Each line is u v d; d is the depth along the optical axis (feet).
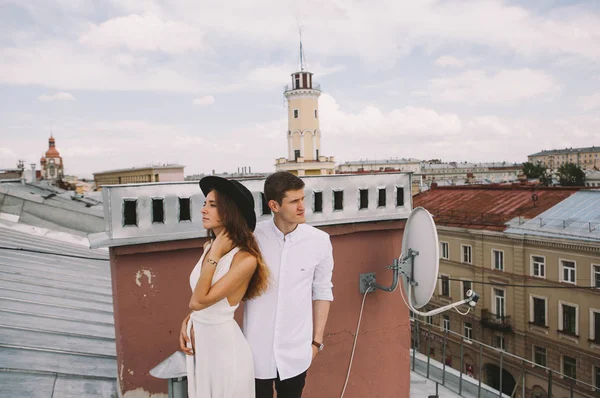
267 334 7.89
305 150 213.05
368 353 15.20
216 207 6.98
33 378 12.66
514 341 76.43
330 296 8.58
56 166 382.22
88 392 12.36
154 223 11.66
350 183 14.32
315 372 14.38
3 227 39.73
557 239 68.74
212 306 7.22
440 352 91.04
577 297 67.00
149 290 11.84
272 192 7.64
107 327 18.62
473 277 84.48
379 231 15.12
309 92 210.59
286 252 7.93
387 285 15.38
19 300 20.54
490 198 96.89
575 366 67.67
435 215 96.58
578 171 246.88
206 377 7.39
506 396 20.70
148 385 11.90
